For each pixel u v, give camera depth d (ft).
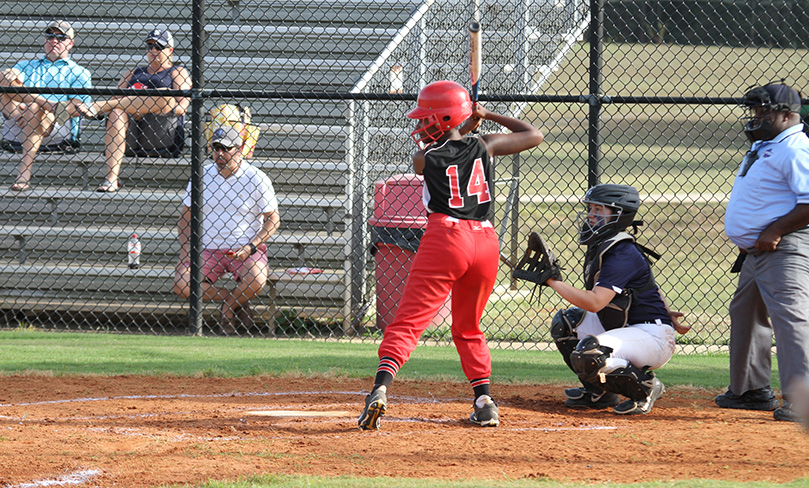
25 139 98.84
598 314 53.88
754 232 52.31
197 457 41.32
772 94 51.62
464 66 110.63
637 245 53.52
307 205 97.55
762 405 55.06
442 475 37.81
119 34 114.01
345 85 107.34
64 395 57.36
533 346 82.94
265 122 105.50
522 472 38.40
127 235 98.99
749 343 54.39
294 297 95.81
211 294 90.63
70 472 38.50
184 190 102.53
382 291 92.22
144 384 61.41
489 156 48.62
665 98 75.92
